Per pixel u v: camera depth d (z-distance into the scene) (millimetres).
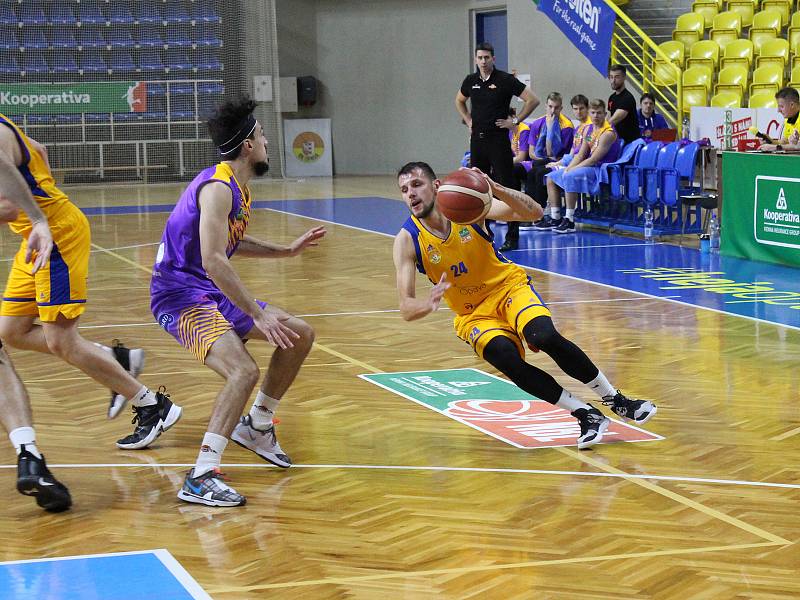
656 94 19203
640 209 14141
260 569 3785
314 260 12305
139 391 5332
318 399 6316
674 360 7133
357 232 14938
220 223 4543
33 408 6160
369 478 4863
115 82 24641
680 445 5301
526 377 5207
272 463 5043
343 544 4031
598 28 19188
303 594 3549
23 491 4367
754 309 8914
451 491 4656
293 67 27047
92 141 24562
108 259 12750
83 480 4887
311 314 9039
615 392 5371
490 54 12828
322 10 26859
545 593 3535
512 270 5324
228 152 4734
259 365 7238
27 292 5117
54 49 24906
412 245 5129
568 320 8547
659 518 4266
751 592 3521
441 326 8508
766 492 4578
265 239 13953
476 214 4859
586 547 3961
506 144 13125
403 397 6352
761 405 6020
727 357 7207
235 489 4738
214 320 4801
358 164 27344
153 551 3979
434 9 25734
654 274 10914
